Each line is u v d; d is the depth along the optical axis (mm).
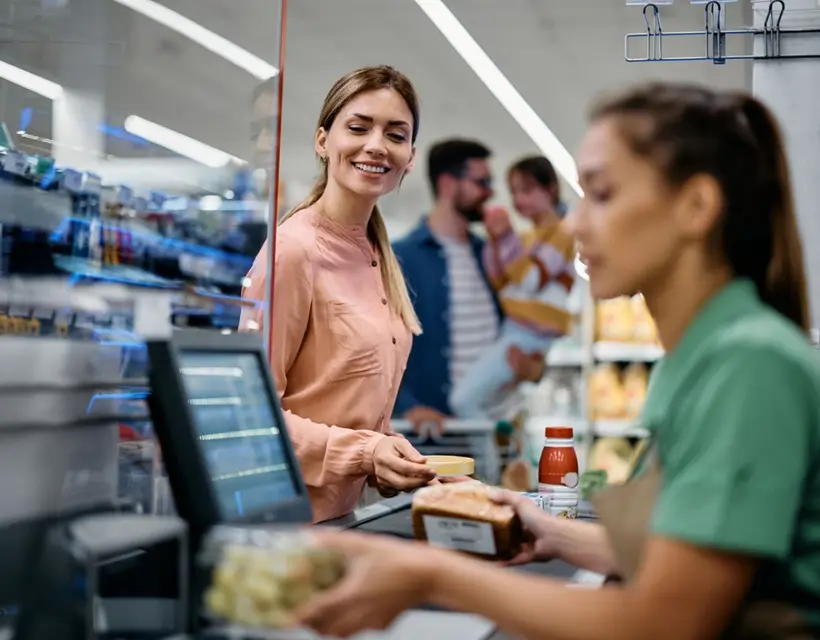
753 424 974
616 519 1192
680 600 959
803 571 1030
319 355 2449
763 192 1116
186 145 1880
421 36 6422
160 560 1168
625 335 5801
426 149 7246
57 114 1686
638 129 1093
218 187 1917
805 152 2965
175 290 1561
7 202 1329
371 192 2506
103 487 1355
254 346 1530
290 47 6629
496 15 6121
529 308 5992
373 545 1063
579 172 1138
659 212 1090
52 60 1676
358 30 6324
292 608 1018
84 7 1702
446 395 6000
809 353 1033
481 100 7199
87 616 1134
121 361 1399
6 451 1187
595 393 5824
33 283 1326
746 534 947
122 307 1437
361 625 1037
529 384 5980
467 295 6031
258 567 1021
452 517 1503
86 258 1447
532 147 7430
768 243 1138
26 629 1147
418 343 6039
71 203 1434
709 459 980
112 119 1767
